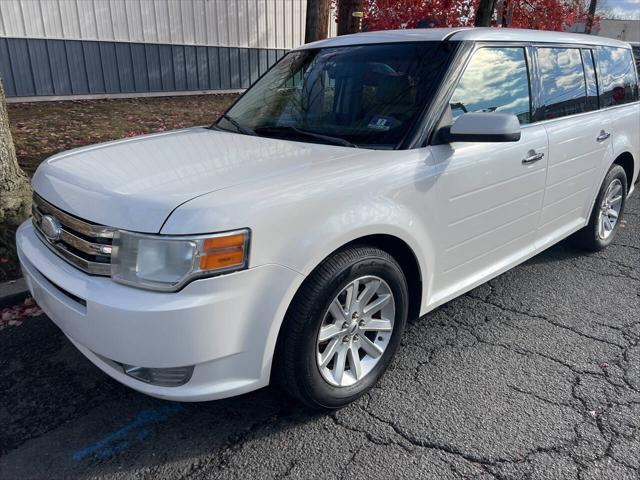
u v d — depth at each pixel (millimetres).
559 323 3500
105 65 10914
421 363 3033
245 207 2062
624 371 2977
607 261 4562
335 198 2311
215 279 2016
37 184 2680
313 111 3170
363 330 2646
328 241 2264
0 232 3805
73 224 2232
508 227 3365
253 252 2076
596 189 4316
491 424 2537
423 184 2654
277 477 2225
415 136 2715
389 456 2336
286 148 2752
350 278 2402
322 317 2338
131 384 2219
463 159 2867
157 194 2107
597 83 4238
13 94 9875
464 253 3074
